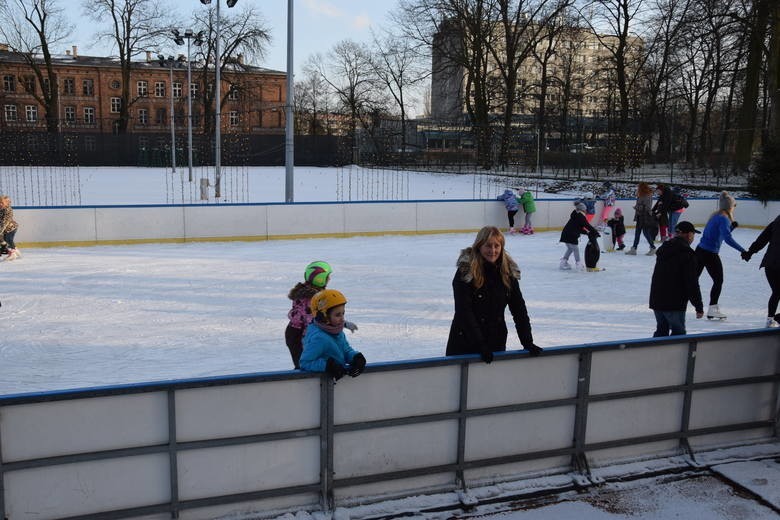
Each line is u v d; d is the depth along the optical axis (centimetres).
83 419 333
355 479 389
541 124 3728
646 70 4184
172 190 2859
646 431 459
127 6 5500
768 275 815
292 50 1803
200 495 360
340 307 384
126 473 346
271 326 844
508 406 418
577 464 440
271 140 5409
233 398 358
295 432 373
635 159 3309
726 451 477
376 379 386
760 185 2000
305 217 1639
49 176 3731
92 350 735
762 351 485
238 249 1473
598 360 436
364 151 4931
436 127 4294
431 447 406
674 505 405
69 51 7538
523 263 1358
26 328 822
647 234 1463
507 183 3394
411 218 1747
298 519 373
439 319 891
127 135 5103
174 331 816
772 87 2852
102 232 1479
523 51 4253
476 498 404
